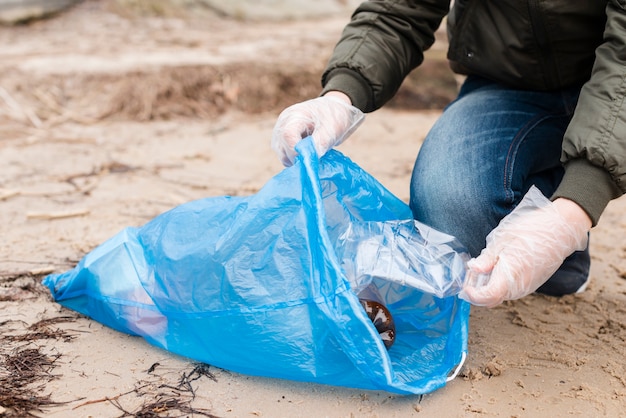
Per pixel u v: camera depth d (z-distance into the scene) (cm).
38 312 208
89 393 168
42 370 177
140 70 553
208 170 383
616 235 300
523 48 207
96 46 670
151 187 345
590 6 194
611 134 162
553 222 162
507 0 204
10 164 378
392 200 189
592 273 259
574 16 196
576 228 163
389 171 388
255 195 175
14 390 168
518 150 204
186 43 698
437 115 570
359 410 166
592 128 165
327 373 165
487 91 221
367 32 211
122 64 575
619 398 174
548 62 207
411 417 164
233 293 168
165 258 183
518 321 216
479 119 209
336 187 181
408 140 469
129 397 167
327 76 210
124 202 319
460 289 171
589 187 164
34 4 813
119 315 192
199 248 176
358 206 186
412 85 608
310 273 163
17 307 211
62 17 830
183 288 177
